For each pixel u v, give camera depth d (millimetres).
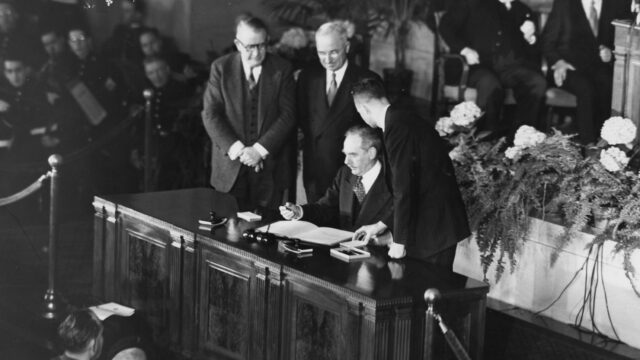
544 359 6059
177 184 9531
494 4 8844
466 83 9047
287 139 7668
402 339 4715
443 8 9117
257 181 7660
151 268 6242
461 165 7027
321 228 5820
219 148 7633
